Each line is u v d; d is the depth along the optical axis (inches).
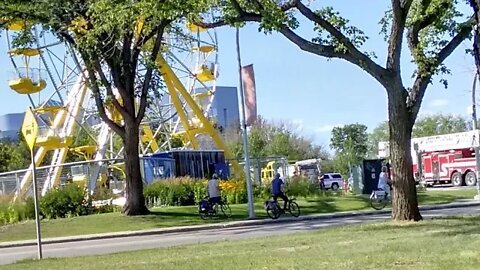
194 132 2208.4
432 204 1370.6
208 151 2025.1
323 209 1398.9
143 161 1779.0
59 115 2012.8
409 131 737.6
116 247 882.8
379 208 1397.6
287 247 555.5
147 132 2336.4
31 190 1673.2
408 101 737.6
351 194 1814.7
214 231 1083.3
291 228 992.2
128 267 481.4
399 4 703.7
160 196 1567.4
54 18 1139.3
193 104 2190.0
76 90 1987.0
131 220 1243.8
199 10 746.8
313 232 731.4
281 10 694.5
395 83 717.9
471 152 2151.8
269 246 580.4
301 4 709.9
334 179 2856.8
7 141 3555.6
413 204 738.8
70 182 1608.0
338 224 978.1
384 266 388.5
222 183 1631.4
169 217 1272.1
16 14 1129.4
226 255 516.1
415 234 590.9
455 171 2208.4
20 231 1187.9
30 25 1175.0
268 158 2048.5
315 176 2170.3
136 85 1301.7
